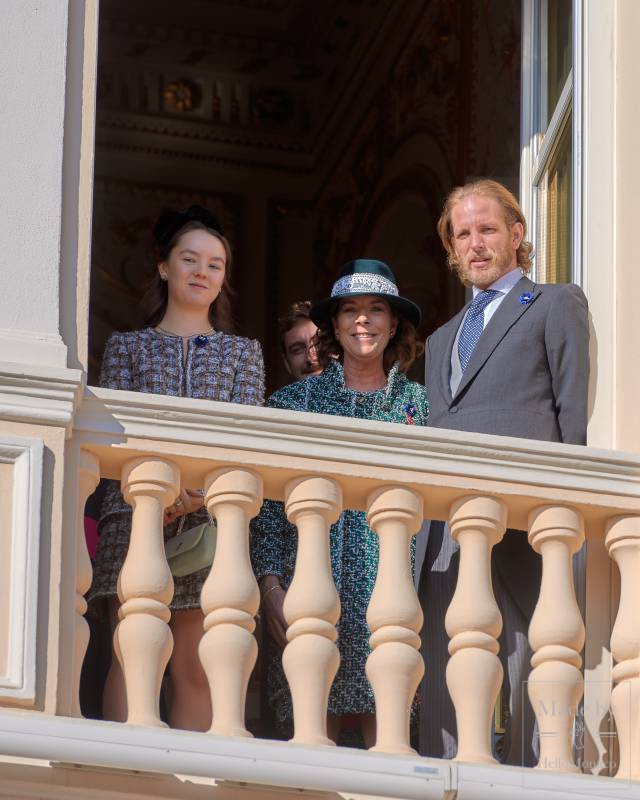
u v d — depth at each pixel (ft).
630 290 26.58
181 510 25.25
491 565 25.64
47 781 20.90
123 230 59.88
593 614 25.08
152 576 22.12
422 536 25.94
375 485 23.50
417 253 53.26
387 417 27.61
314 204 62.03
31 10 24.49
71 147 24.21
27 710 21.07
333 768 21.39
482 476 23.73
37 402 22.27
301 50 60.44
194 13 59.06
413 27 54.54
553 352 25.73
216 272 27.71
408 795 21.56
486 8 48.52
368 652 25.90
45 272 23.30
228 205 61.26
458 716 22.75
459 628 23.04
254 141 61.72
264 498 24.97
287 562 26.68
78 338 23.36
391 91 56.49
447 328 27.37
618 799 22.17
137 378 26.66
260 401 27.12
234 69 61.11
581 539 24.13
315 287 61.00
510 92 46.01
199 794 21.43
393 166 55.62
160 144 61.00
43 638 21.44
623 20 28.30
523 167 32.30
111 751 20.67
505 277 27.17
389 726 22.26
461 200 27.43
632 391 26.04
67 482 22.35
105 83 60.64
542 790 22.02
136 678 21.76
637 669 23.82
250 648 22.13
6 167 23.66
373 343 27.86
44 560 21.76
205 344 27.12
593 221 27.27
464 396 26.02
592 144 27.76
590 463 24.23
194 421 22.95
